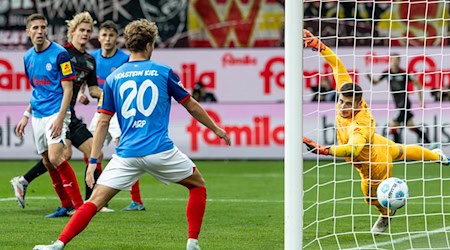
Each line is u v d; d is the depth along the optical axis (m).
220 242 20.73
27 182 26.09
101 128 17.91
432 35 42.53
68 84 23.59
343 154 20.22
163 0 43.94
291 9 17.17
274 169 40.06
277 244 20.47
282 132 43.50
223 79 43.81
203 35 44.09
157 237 21.41
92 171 17.92
